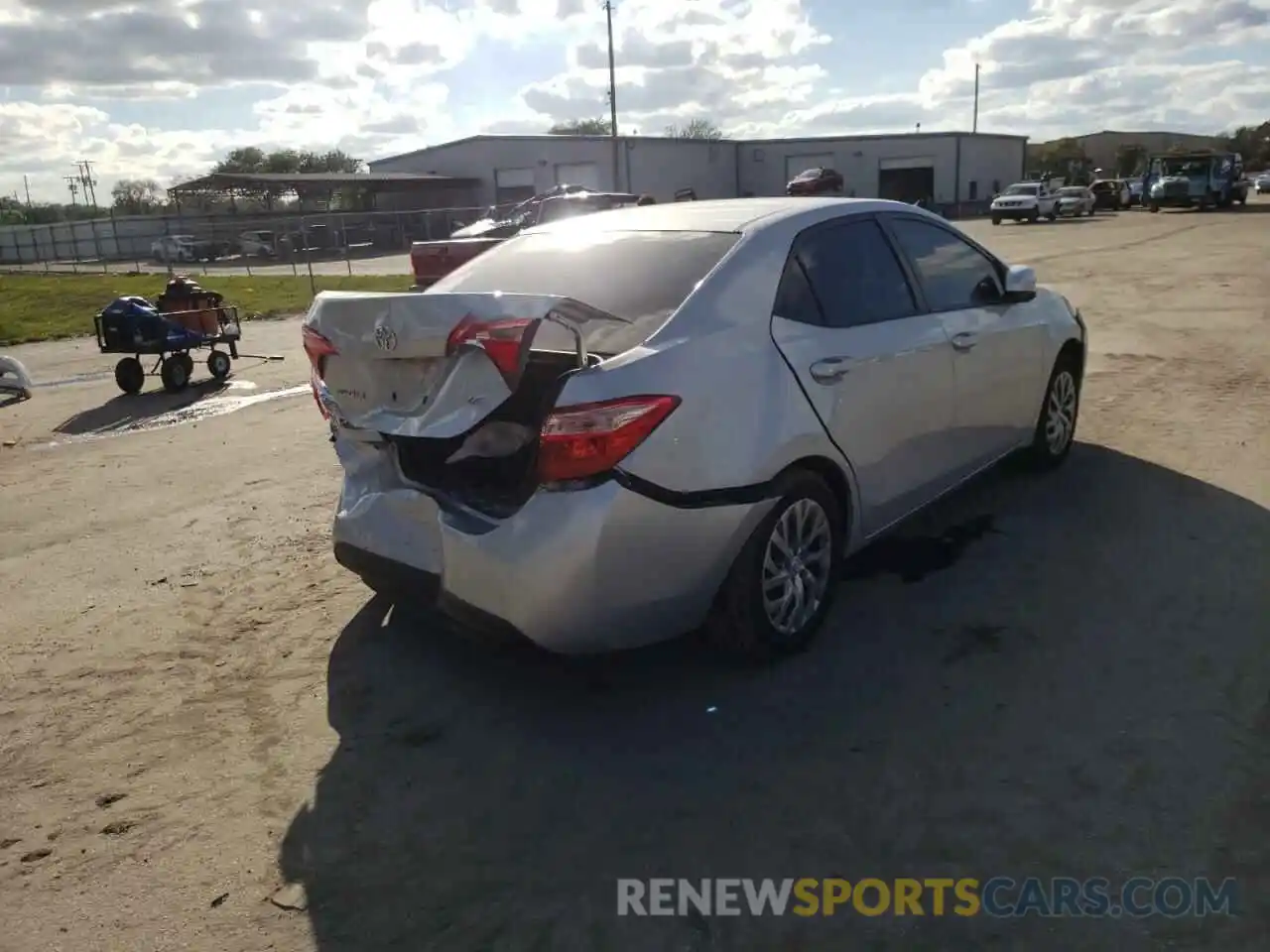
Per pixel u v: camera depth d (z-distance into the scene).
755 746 3.29
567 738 3.41
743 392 3.46
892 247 4.44
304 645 4.18
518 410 3.50
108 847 2.96
